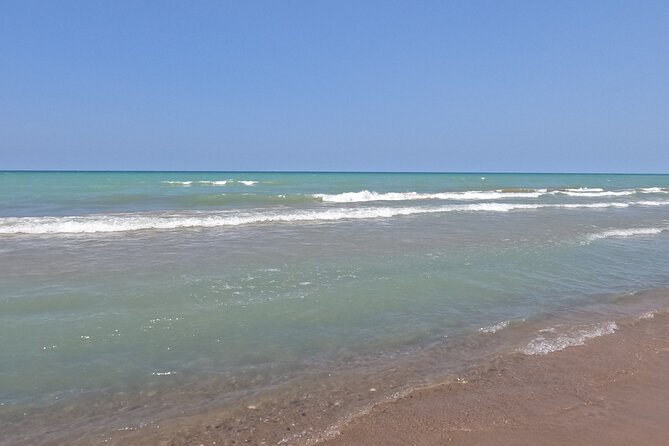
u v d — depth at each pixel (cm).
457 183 5225
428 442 376
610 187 5041
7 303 695
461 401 441
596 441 380
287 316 669
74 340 573
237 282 830
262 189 3606
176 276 860
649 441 382
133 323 630
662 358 552
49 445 369
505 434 388
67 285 793
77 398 443
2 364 507
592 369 516
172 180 5397
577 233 1462
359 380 483
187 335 595
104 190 3191
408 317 677
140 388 463
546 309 729
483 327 641
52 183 4206
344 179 6512
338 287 809
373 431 390
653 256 1152
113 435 383
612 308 745
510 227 1565
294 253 1078
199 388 464
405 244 1213
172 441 375
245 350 555
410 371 504
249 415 414
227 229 1420
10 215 1692
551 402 443
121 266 930
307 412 419
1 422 403
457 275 908
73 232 1324
